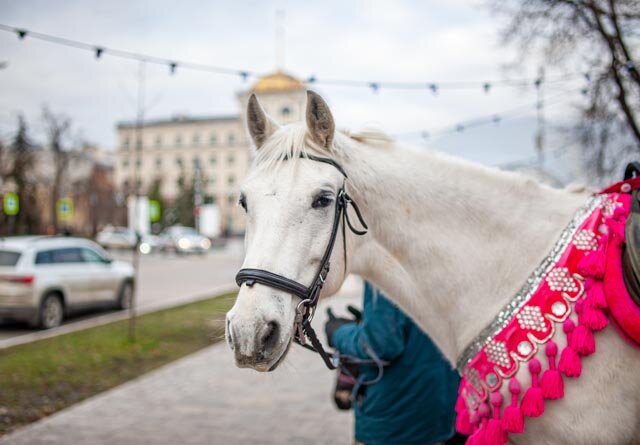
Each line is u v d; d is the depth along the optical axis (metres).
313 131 1.91
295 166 1.86
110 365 6.72
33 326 9.27
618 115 5.51
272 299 1.67
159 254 33.88
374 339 2.39
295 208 1.79
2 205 26.33
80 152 42.19
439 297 2.02
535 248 1.94
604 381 1.68
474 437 1.82
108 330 8.98
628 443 1.68
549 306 1.79
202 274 20.86
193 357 7.23
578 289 1.77
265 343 1.63
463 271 1.98
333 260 1.88
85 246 11.07
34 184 30.81
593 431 1.67
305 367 6.75
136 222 9.55
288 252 1.74
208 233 39.38
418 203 2.04
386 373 2.49
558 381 1.69
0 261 9.21
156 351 7.55
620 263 1.73
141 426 4.58
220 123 69.69
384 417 2.48
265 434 4.41
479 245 1.99
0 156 29.64
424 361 2.46
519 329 1.81
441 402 2.50
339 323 2.86
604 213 1.87
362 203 2.04
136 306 12.54
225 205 67.25
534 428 1.75
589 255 1.79
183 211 52.66
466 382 1.94
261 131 2.04
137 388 5.74
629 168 2.02
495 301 1.93
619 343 1.69
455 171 2.07
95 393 5.60
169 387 5.80
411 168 2.07
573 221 1.92
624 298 1.66
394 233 2.05
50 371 6.33
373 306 2.43
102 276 11.00
